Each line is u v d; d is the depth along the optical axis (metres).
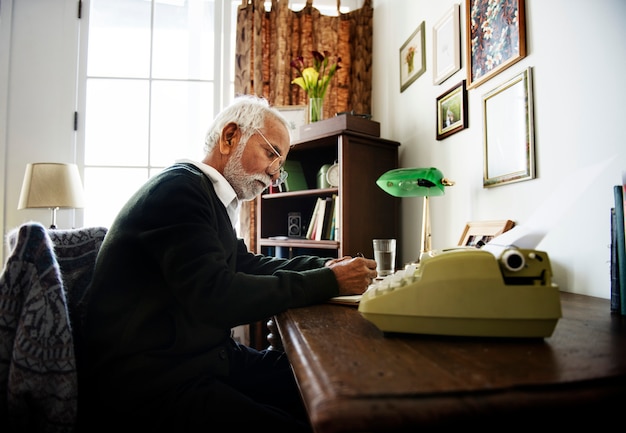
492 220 1.33
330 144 2.03
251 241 2.46
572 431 0.38
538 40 1.12
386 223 1.93
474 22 1.41
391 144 1.98
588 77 0.95
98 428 0.77
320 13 2.56
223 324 0.70
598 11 0.93
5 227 2.47
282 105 2.47
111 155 2.57
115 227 0.84
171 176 0.86
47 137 2.52
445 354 0.48
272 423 0.77
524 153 1.16
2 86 2.50
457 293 0.54
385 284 0.64
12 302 0.69
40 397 0.68
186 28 2.64
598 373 0.40
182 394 0.76
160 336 0.80
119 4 2.59
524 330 0.53
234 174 1.12
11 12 2.52
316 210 2.04
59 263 0.92
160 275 0.80
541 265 0.55
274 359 1.12
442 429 0.34
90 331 0.79
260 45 2.53
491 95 1.32
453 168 1.60
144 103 2.60
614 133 0.88
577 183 0.65
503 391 0.36
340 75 2.58
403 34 2.15
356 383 0.37
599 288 0.93
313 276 0.83
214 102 2.62
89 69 2.57
